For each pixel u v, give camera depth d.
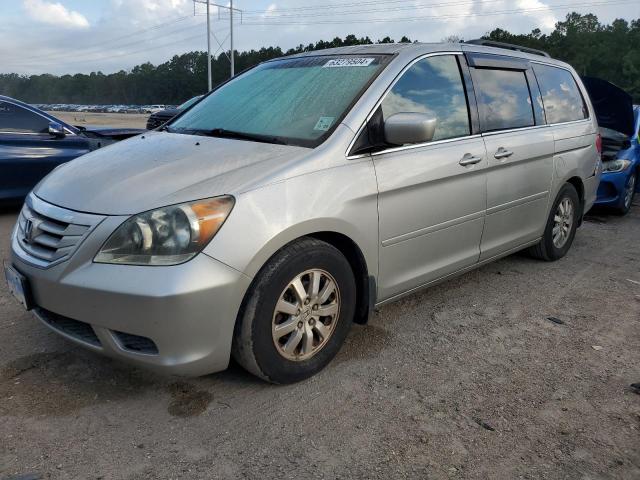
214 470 2.34
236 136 3.35
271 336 2.77
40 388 2.90
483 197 3.93
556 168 4.79
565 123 5.01
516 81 4.46
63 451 2.43
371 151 3.15
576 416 2.78
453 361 3.31
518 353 3.43
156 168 2.90
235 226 2.57
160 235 2.48
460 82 3.88
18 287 2.82
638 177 8.02
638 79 78.94
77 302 2.55
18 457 2.38
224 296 2.54
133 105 121.81
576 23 86.00
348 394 2.92
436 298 4.29
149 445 2.49
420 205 3.43
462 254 3.91
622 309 4.19
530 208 4.56
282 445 2.51
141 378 3.02
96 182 2.84
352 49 3.85
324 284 2.98
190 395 2.88
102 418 2.67
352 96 3.27
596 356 3.42
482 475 2.35
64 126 7.14
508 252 4.51
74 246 2.57
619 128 8.12
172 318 2.44
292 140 3.13
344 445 2.52
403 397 2.91
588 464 2.43
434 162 3.47
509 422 2.71
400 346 3.48
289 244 2.80
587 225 7.13
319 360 3.04
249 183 2.69
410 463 2.41
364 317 3.30
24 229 2.93
